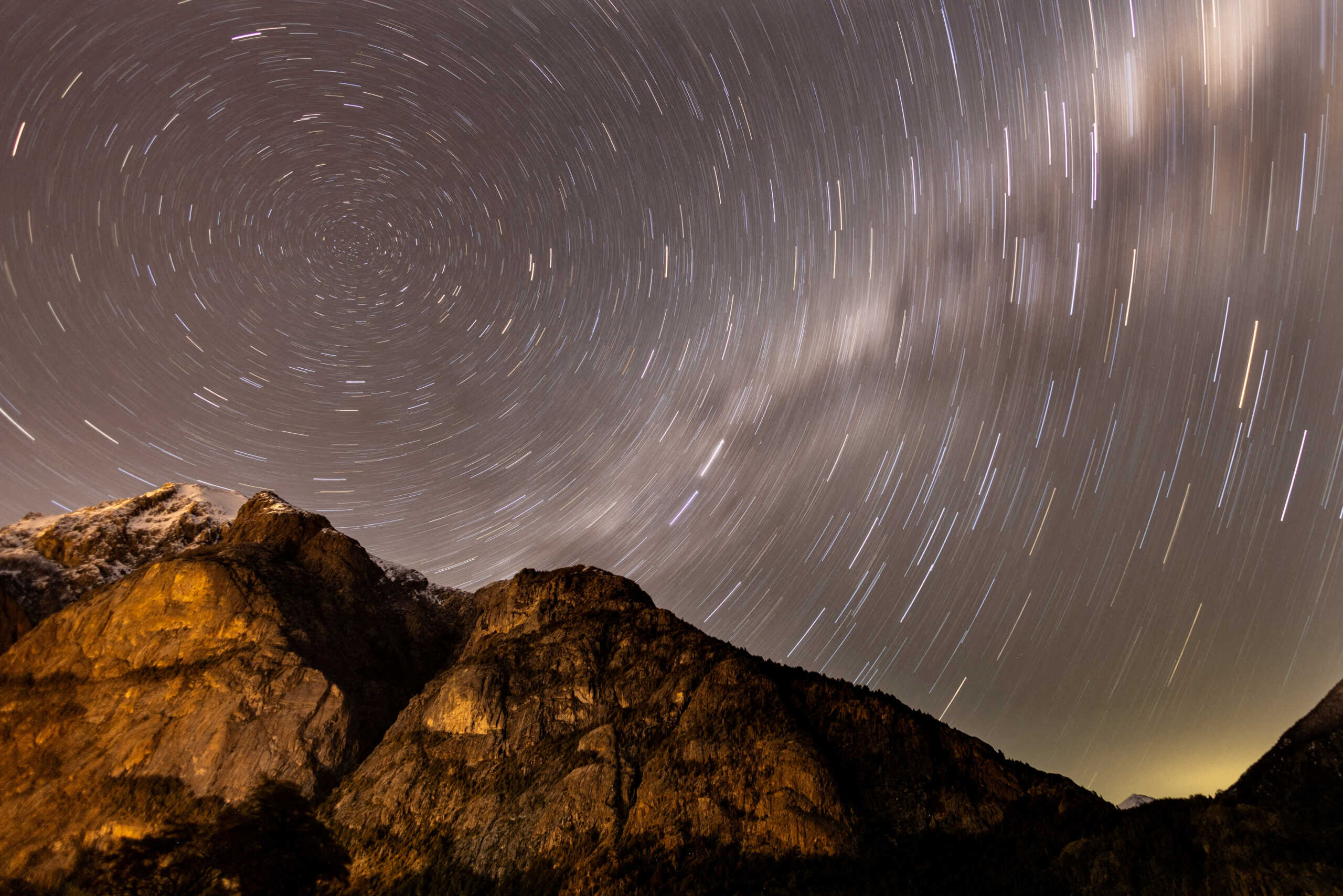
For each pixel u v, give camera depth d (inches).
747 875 1835.6
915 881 1792.6
